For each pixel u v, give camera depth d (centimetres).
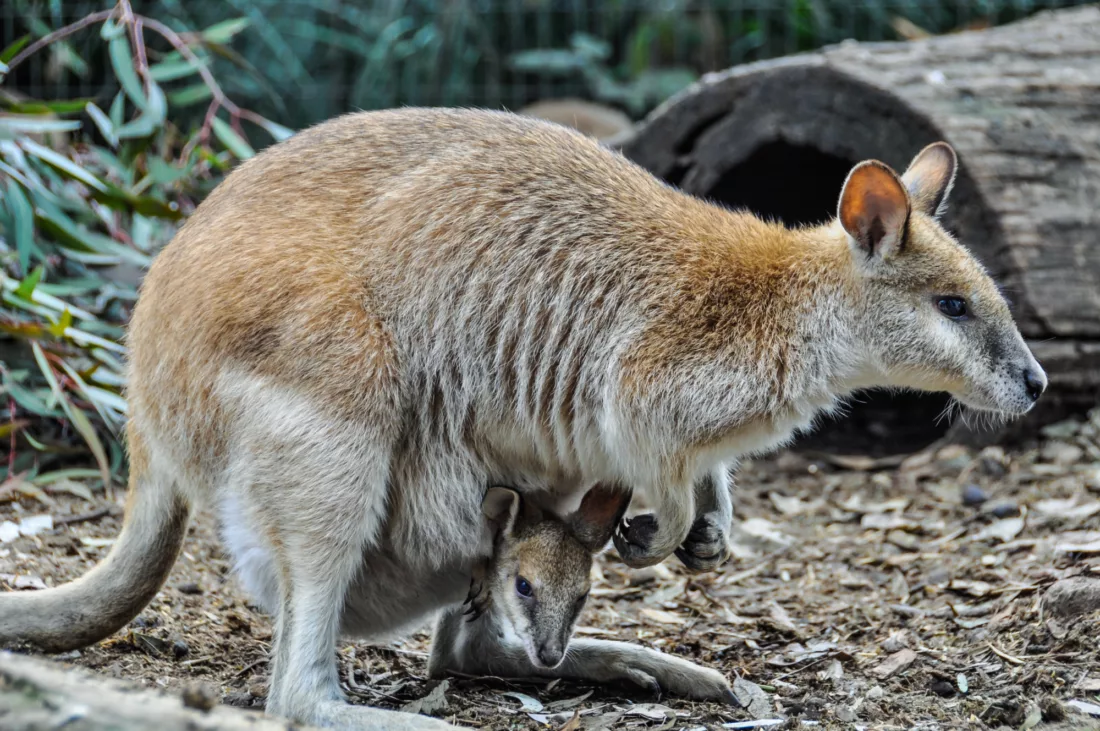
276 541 657
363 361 667
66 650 696
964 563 916
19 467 1002
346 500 659
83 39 1722
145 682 691
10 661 463
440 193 709
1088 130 1158
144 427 707
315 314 662
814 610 879
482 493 729
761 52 2042
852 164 1330
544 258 709
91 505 957
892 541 997
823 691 714
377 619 735
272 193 702
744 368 700
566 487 765
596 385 705
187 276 681
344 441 659
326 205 701
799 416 728
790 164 1343
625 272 708
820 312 723
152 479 711
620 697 718
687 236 724
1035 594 801
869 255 728
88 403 1016
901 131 1138
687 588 938
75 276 1138
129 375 728
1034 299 1088
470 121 743
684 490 712
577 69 2064
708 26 2064
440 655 758
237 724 456
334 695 654
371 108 1933
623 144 1331
